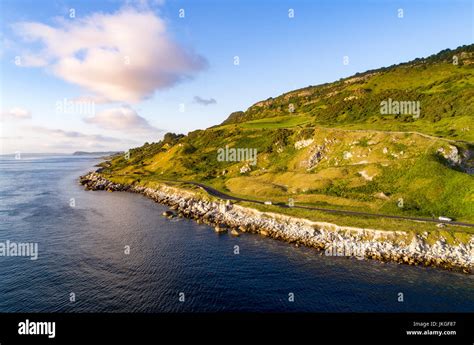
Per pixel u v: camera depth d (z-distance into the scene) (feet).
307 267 167.73
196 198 338.34
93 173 604.49
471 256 171.73
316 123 508.53
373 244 191.21
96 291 140.46
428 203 236.63
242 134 573.33
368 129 384.47
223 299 133.80
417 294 139.13
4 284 146.92
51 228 238.27
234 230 229.25
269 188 329.11
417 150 301.63
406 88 536.01
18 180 552.41
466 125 329.31
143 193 425.28
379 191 269.44
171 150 635.66
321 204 268.41
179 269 164.14
